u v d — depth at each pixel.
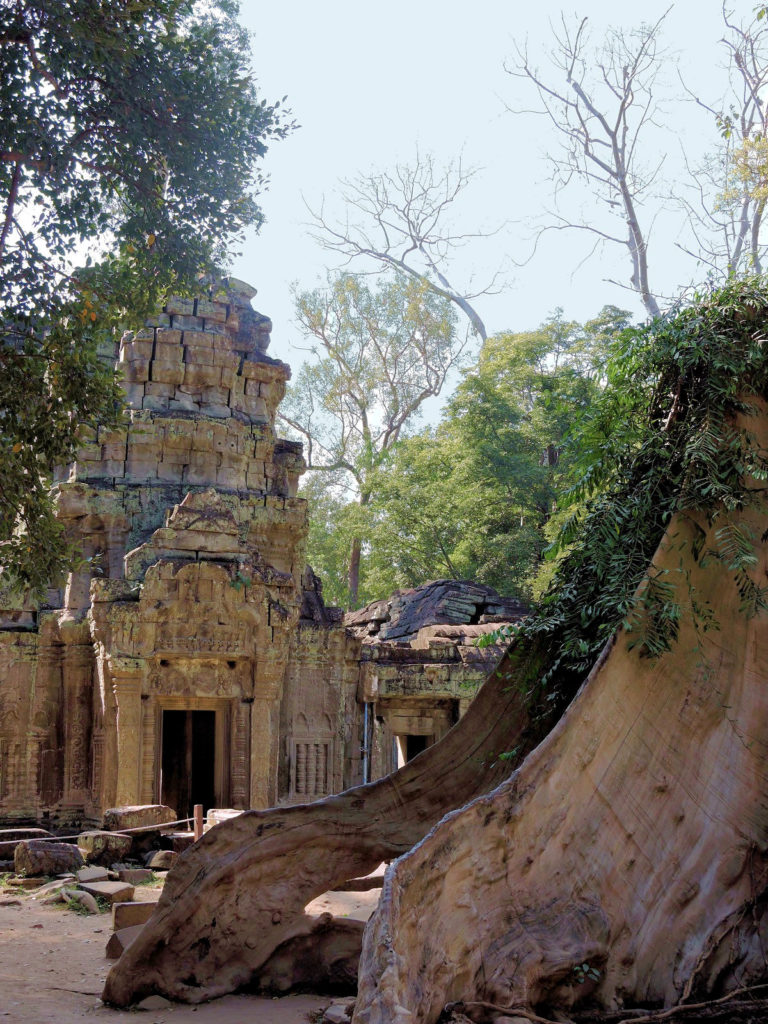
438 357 51.25
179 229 14.63
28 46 12.51
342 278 50.50
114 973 8.72
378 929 6.05
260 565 24.55
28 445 13.69
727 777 8.38
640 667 8.40
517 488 40.72
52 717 23.86
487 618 30.38
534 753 7.82
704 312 8.84
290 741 25.75
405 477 43.53
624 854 7.94
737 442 8.56
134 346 26.61
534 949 7.23
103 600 22.97
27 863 15.85
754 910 8.10
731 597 8.68
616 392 9.36
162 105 13.87
